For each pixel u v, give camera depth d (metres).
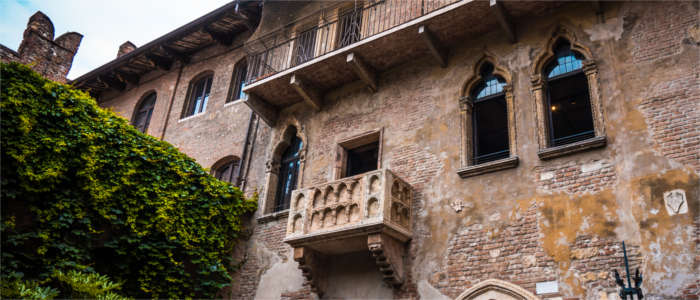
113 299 10.20
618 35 10.88
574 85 11.45
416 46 13.09
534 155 10.80
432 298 10.69
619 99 10.34
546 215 10.15
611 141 10.09
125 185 12.01
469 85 12.48
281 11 16.53
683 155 9.30
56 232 10.78
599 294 9.07
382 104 13.63
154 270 12.17
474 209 11.01
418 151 12.41
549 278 9.61
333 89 14.78
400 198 11.52
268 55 16.11
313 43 15.65
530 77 11.59
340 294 11.95
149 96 21.59
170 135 19.33
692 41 10.06
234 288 13.77
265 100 15.44
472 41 12.78
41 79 11.25
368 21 14.11
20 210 10.54
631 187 9.55
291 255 13.27
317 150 14.29
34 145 10.69
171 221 12.60
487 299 10.05
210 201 13.71
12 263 10.05
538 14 12.02
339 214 11.46
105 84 22.62
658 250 8.88
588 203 9.83
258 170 15.62
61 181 11.06
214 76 19.45
